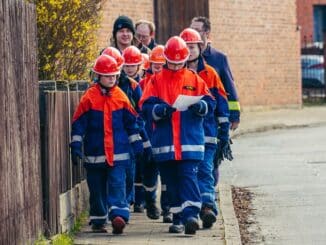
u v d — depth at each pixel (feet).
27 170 61.00
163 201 77.36
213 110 73.92
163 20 178.60
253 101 211.20
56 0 88.33
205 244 67.77
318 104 240.94
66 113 73.26
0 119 55.21
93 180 72.43
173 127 70.54
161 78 71.26
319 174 109.70
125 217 71.61
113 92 72.08
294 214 83.51
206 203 74.02
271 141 153.17
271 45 215.51
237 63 206.49
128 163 72.33
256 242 71.82
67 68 90.94
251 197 93.20
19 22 60.08
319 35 315.37
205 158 74.79
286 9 219.20
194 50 75.87
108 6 160.86
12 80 58.03
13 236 57.26
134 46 82.48
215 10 199.52
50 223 66.49
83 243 68.08
